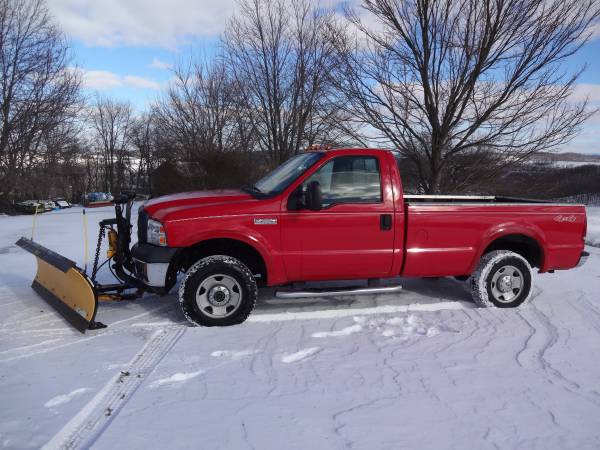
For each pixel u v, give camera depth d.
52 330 4.91
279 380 3.75
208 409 3.30
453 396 3.48
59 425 3.10
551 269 5.76
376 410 3.29
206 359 4.14
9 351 4.35
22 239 6.35
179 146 23.81
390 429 3.05
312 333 4.78
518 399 3.44
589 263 8.23
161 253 4.81
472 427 3.08
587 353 4.27
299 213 5.00
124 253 5.45
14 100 29.17
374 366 4.00
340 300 5.96
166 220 4.79
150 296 6.20
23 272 7.91
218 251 5.27
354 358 4.17
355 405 3.36
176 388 3.61
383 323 5.09
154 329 4.93
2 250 10.41
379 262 5.23
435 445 2.89
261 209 4.94
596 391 3.56
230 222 4.87
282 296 5.16
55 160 32.31
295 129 17.89
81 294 4.96
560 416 3.21
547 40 8.77
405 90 9.80
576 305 5.69
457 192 10.34
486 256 5.61
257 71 19.16
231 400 3.43
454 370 3.92
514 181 10.52
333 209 5.06
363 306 5.68
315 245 5.05
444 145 9.88
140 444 2.89
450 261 5.42
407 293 6.27
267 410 3.29
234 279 4.95
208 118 23.42
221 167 21.41
